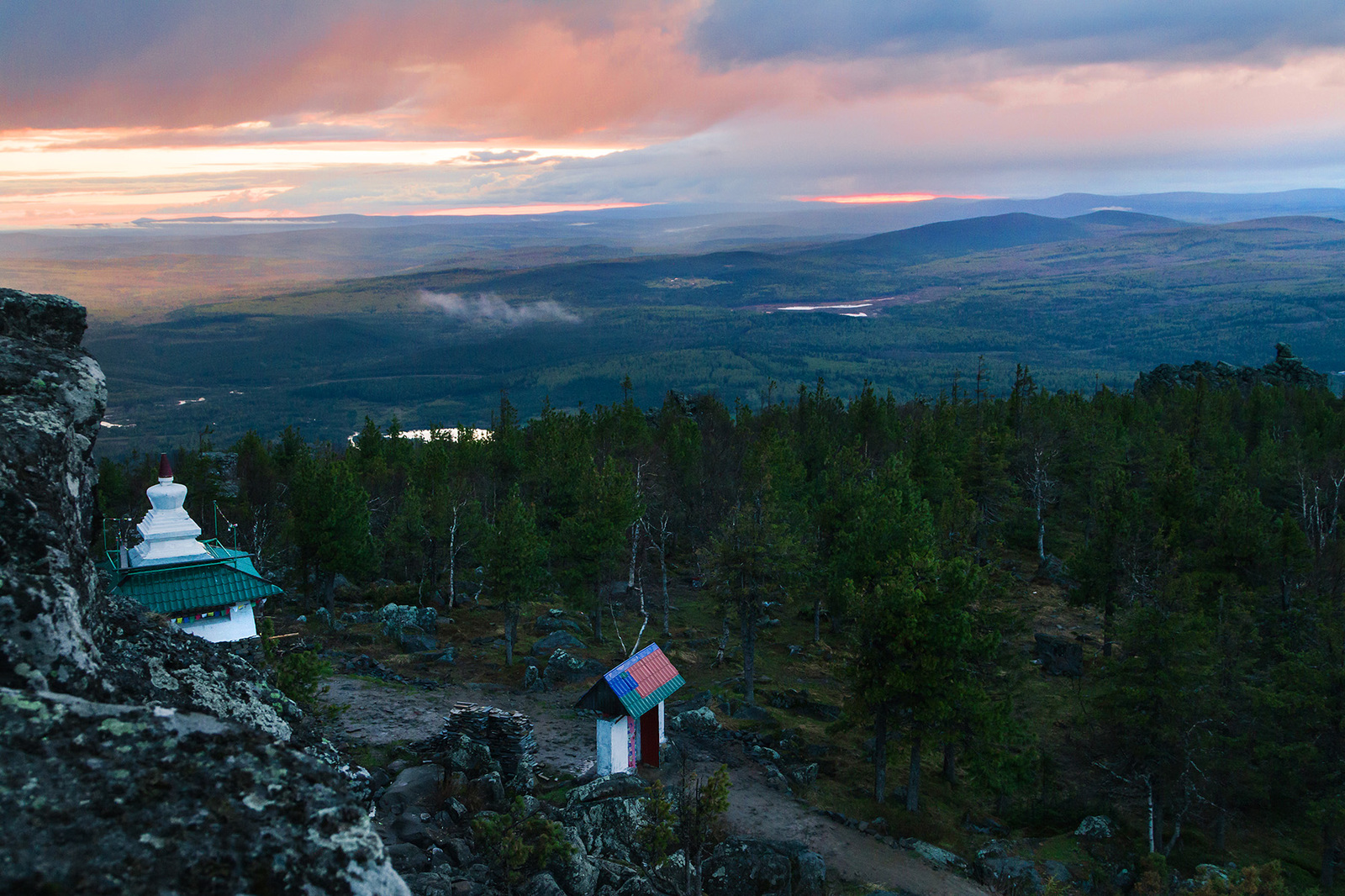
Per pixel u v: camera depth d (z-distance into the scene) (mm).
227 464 116875
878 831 36188
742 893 27938
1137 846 39656
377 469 91875
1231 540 61875
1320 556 63250
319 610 63031
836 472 88812
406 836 23953
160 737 5789
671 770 36906
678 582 85062
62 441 8680
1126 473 79062
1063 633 70812
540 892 23234
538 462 90562
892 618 39688
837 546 65188
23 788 5016
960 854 36375
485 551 55688
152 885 4746
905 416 151375
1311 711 42469
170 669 9938
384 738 35719
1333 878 40156
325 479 60188
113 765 5438
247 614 26672
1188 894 31094
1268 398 121375
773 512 59844
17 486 7762
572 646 58375
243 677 11492
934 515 79562
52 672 6625
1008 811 43719
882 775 40969
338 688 42969
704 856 29219
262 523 77750
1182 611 49719
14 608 6625
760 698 53906
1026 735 43469
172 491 26984
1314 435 99688
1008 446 98750
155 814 5191
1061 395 131000
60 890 4461
